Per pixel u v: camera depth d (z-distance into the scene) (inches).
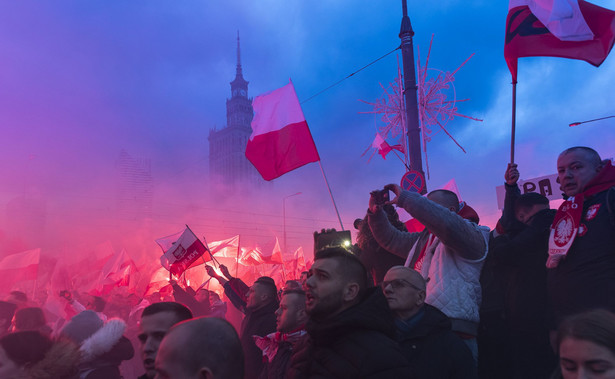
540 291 146.8
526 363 145.5
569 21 168.7
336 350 89.4
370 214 167.8
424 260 156.2
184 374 68.4
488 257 154.7
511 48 174.1
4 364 104.7
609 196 125.3
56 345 112.6
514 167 157.5
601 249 122.3
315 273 96.9
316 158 237.5
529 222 155.6
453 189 283.0
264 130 256.5
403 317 126.0
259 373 191.2
